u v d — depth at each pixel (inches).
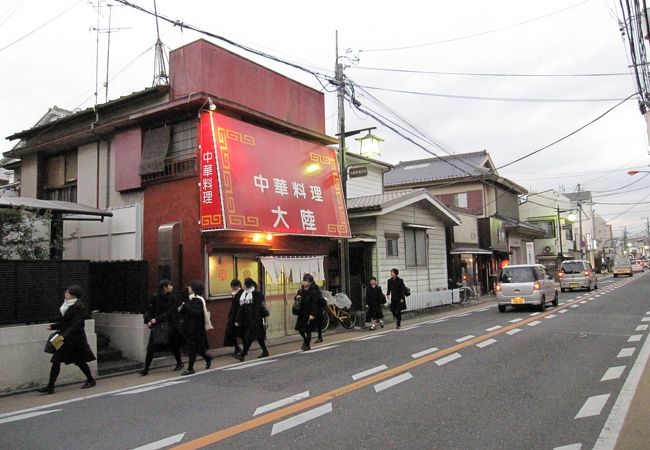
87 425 235.1
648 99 408.5
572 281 1173.1
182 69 504.1
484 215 1317.7
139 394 297.3
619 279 1775.3
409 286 817.5
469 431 209.0
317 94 656.4
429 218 906.7
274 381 315.0
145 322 378.3
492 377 305.4
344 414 236.4
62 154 617.3
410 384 292.0
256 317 411.5
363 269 751.7
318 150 614.9
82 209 446.3
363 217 749.9
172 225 475.2
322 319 501.7
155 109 488.7
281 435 209.0
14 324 331.6
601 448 188.2
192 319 367.2
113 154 554.3
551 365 336.8
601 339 438.9
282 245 553.3
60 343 314.7
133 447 201.0
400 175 1489.9
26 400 299.0
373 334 544.1
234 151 480.1
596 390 271.1
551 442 195.2
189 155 487.8
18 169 740.0
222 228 444.1
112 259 518.0
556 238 1925.4
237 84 529.0
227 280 497.4
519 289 712.4
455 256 1031.0
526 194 1654.8
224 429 219.1
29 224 398.6
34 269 345.4
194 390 300.2
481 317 666.8
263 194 500.1
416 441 198.1
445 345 428.8
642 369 317.4
